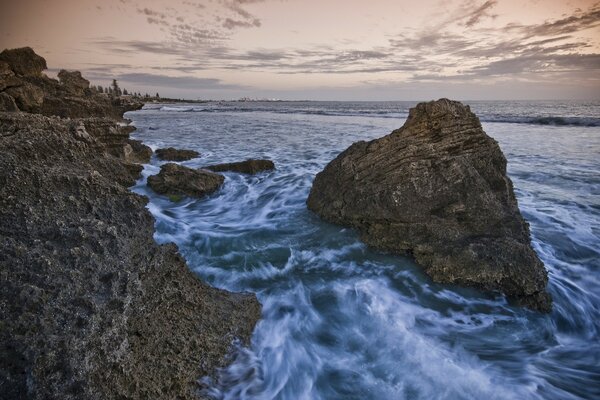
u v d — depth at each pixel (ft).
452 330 17.65
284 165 51.34
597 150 58.80
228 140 79.25
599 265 23.26
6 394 9.64
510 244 20.29
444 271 20.71
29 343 10.37
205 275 21.56
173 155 55.67
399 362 15.42
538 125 98.68
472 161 25.54
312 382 14.47
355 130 95.55
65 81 92.02
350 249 24.67
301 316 18.19
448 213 23.16
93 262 14.10
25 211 15.70
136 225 19.57
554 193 37.11
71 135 28.71
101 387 10.58
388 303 19.49
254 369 14.43
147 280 14.85
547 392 13.98
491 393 13.85
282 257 23.95
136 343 12.46
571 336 17.89
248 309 16.84
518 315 18.83
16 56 77.61
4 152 19.45
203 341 14.07
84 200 18.78
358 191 25.71
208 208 34.37
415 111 26.55
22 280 12.28
